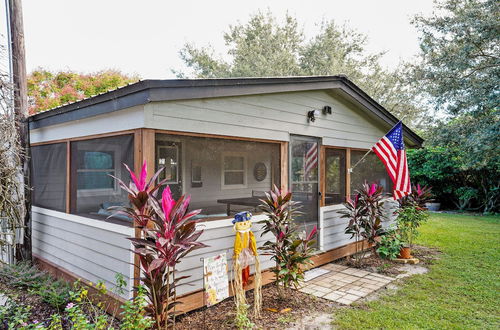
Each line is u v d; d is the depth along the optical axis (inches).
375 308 148.4
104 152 150.2
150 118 126.6
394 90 731.4
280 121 187.8
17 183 183.8
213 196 159.8
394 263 224.2
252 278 170.4
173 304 114.8
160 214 108.2
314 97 212.2
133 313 107.1
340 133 236.1
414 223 258.7
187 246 107.3
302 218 204.8
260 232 178.9
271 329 128.9
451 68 411.2
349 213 224.1
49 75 515.2
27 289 168.6
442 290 171.2
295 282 159.6
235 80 153.0
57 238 187.5
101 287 124.2
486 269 208.1
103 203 149.6
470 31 399.2
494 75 384.5
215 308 148.6
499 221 400.5
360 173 261.6
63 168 181.9
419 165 523.2
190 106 141.4
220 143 159.2
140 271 127.0
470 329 127.6
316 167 216.8
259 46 818.8
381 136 285.7
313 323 134.0
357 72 772.0
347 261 227.8
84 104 153.5
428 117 472.4
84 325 102.7
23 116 205.0
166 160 136.7
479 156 402.3
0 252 211.5
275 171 188.7
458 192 496.1
